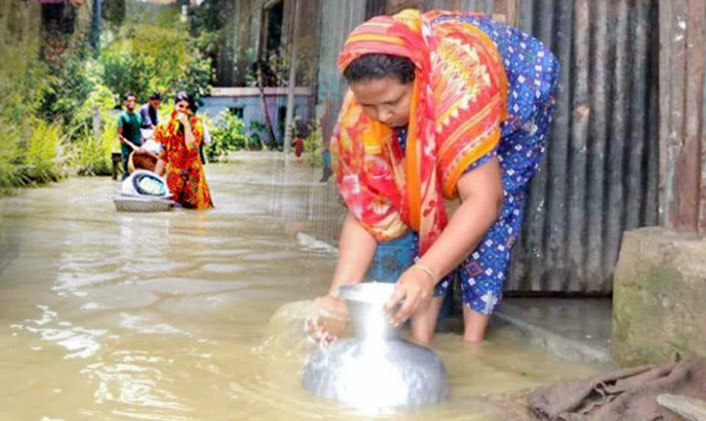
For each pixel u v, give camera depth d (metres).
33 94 12.90
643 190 5.13
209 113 22.95
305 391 3.19
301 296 5.12
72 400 3.08
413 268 3.23
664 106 3.67
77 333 4.07
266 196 11.91
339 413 2.97
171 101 22.50
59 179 14.14
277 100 19.61
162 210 9.96
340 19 8.44
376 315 3.09
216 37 23.23
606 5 5.01
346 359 3.11
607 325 4.35
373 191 3.70
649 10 5.04
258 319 4.46
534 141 3.96
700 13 3.48
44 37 16.48
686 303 3.36
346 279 3.68
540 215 5.07
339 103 8.86
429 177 3.50
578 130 5.06
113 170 15.16
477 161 3.43
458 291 5.05
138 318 4.42
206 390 3.21
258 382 3.30
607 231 5.13
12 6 10.16
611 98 5.07
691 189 3.55
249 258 6.60
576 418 2.91
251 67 21.80
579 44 5.02
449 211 4.22
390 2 6.21
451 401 3.18
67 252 6.61
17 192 10.95
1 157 9.45
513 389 3.39
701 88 3.49
